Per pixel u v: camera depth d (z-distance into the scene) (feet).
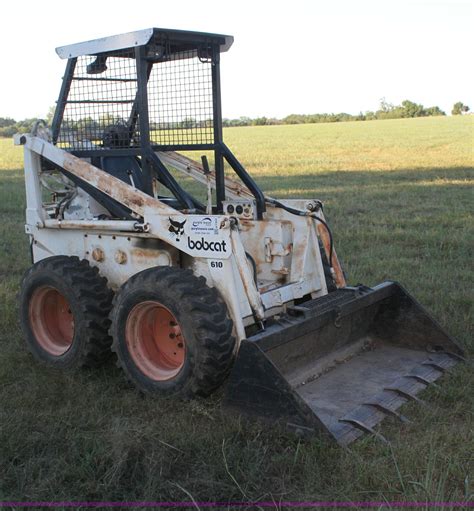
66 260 16.83
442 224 35.96
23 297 17.42
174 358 15.26
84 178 16.61
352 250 30.01
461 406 14.20
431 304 21.36
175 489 11.37
